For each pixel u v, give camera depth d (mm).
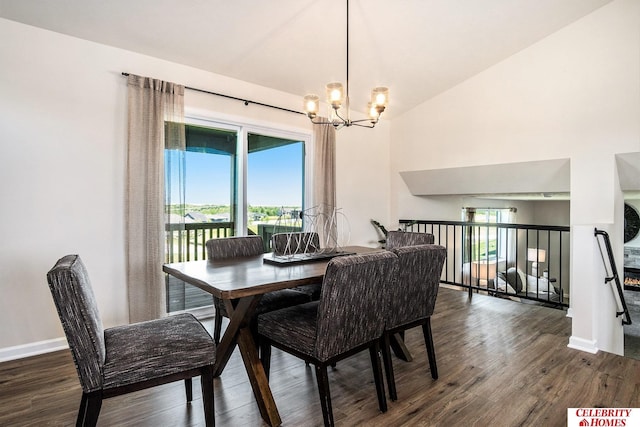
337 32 3211
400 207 5336
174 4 2611
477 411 1926
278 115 4090
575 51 3559
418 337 3006
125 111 3023
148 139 3066
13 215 2582
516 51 3934
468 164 4438
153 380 1560
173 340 1672
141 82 3035
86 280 1627
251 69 3592
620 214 3621
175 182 3232
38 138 2664
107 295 2963
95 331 1440
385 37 3381
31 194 2643
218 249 2689
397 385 2207
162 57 3227
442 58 3879
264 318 2023
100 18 2658
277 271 2109
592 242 2709
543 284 6574
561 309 3795
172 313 3352
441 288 4758
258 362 1957
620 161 3396
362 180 5039
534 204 8461
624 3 3266
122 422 1834
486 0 3041
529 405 1979
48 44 2697
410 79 4250
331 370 2438
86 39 2850
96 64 2902
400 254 1977
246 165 3844
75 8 2531
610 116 3365
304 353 1784
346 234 4848
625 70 3273
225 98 3652
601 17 3389
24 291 2629
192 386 2191
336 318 1702
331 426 1709
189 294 3475
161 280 3125
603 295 2986
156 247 3098
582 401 2018
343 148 4809
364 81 4164
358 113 4961
